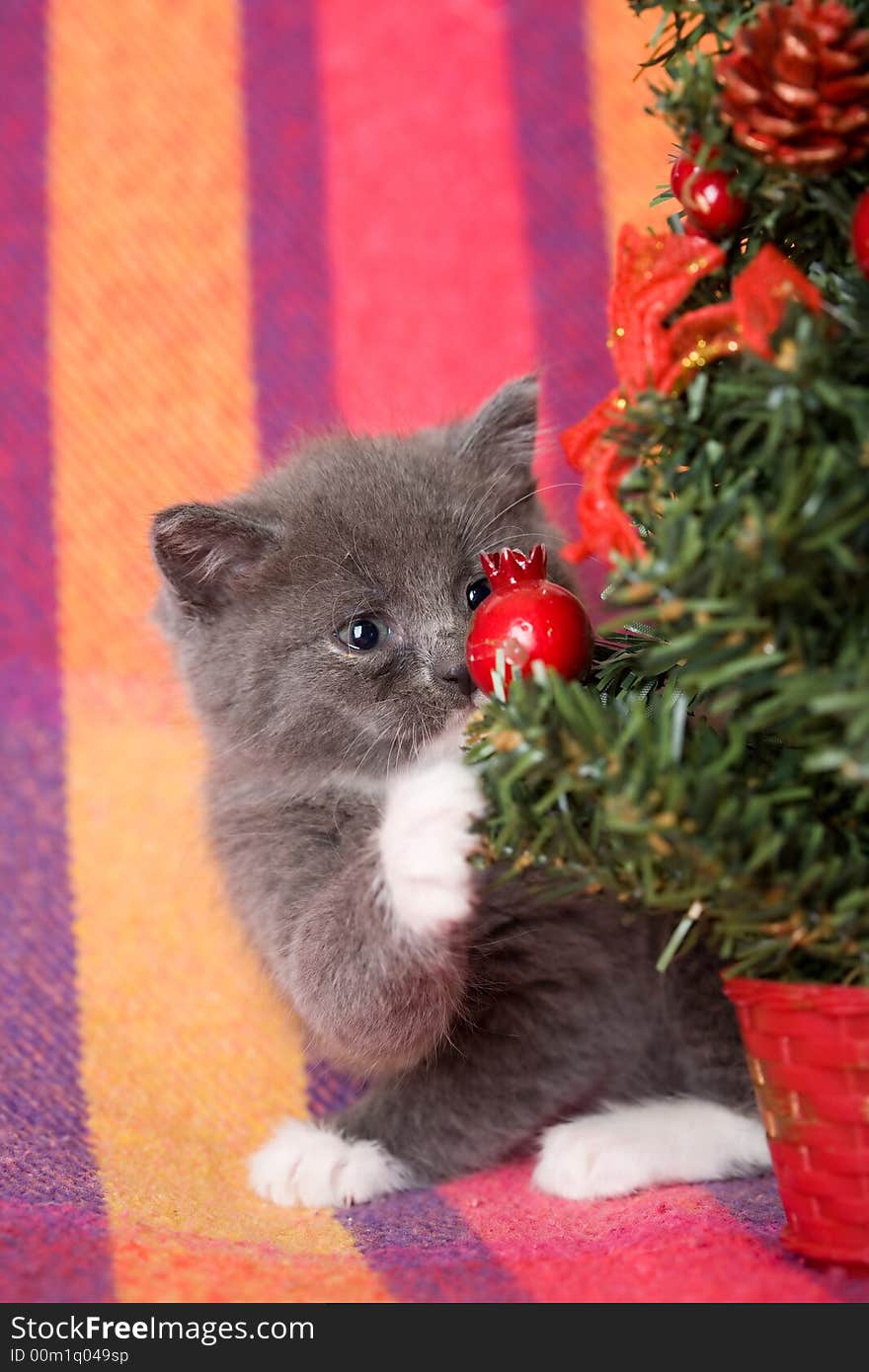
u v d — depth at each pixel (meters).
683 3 0.44
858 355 0.41
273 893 0.54
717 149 0.43
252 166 0.70
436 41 0.70
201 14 0.70
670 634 0.43
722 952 0.44
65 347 0.70
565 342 0.69
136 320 0.70
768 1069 0.44
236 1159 0.55
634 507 0.43
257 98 0.70
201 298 0.70
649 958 0.55
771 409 0.41
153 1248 0.47
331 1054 0.55
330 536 0.56
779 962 0.44
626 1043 0.55
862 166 0.42
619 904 0.52
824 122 0.41
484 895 0.53
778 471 0.41
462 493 0.58
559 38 0.70
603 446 0.43
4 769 0.67
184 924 0.64
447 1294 0.44
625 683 0.46
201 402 0.70
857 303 0.41
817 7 0.40
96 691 0.68
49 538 0.69
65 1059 0.60
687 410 0.43
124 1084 0.59
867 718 0.39
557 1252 0.47
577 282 0.69
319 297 0.70
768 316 0.41
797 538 0.40
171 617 0.58
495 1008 0.55
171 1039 0.61
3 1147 0.54
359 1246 0.48
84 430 0.69
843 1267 0.44
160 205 0.70
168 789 0.66
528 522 0.59
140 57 0.70
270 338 0.70
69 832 0.66
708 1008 0.54
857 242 0.41
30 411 0.69
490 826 0.46
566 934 0.54
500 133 0.70
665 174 0.68
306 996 0.52
